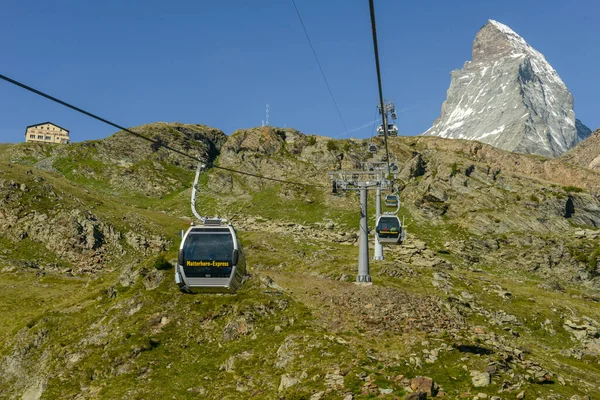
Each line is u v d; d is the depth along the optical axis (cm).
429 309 7088
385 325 6391
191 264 3544
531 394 4909
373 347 5800
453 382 5053
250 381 5588
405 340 5922
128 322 6994
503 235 16838
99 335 6919
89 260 13250
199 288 3578
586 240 16262
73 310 7675
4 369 6744
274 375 5584
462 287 10238
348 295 7362
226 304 7131
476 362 5400
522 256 15575
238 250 3581
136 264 8369
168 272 7844
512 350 6100
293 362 5684
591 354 7619
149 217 16812
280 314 6856
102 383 6112
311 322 6556
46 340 7094
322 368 5391
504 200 18725
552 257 15350
